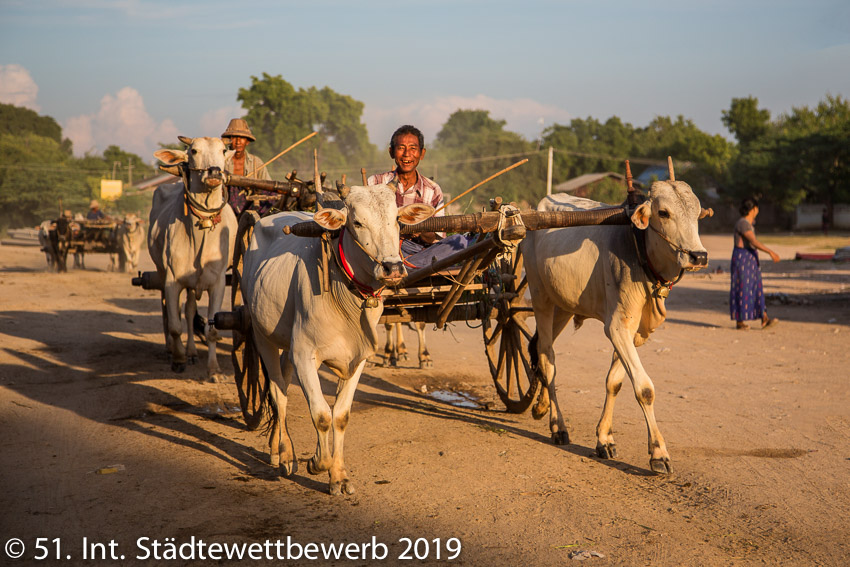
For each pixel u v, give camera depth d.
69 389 7.87
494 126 105.69
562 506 4.87
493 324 12.60
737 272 12.24
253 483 5.29
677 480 5.38
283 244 5.41
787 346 10.80
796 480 5.36
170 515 4.68
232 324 5.92
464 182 63.34
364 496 5.04
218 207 8.12
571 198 6.66
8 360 9.12
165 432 6.49
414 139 6.55
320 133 75.94
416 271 4.89
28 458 5.74
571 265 6.02
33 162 73.69
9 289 17.09
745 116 78.19
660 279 5.46
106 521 4.57
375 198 4.35
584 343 11.41
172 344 8.65
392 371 9.19
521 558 4.12
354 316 4.75
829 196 54.28
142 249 32.72
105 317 13.07
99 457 5.80
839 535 4.42
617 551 4.20
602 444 5.91
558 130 94.81
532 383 6.77
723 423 6.86
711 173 63.97
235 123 9.52
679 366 9.46
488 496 5.05
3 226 68.81
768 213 59.84
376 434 6.52
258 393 6.43
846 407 7.39
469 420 7.03
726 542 4.33
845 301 15.30
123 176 94.38
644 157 84.75
